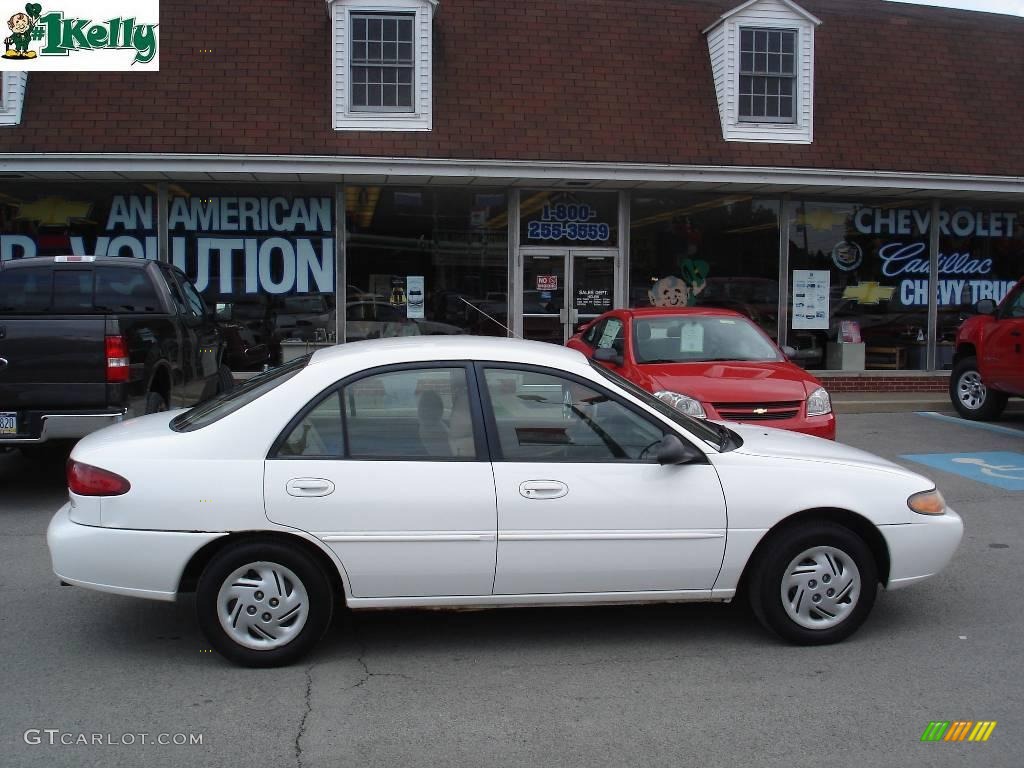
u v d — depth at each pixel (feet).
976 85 49.37
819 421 25.11
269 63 42.83
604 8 46.98
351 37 42.78
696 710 13.58
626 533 15.14
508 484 14.89
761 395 25.26
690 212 47.85
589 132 43.50
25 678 14.64
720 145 44.70
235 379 43.93
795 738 12.75
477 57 44.39
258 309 44.80
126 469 14.64
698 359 28.76
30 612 17.63
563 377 15.65
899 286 50.16
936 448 35.24
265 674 14.76
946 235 50.60
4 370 24.04
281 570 14.74
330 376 15.19
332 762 12.05
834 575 15.87
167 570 14.51
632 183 44.78
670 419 16.05
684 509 15.26
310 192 44.73
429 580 14.85
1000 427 40.19
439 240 45.88
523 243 46.50
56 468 31.48
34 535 22.95
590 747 12.47
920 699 13.99
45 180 43.29
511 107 43.50
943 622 17.28
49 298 29.09
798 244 48.88
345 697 13.97
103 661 15.30
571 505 14.98
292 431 14.89
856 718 13.35
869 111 47.19
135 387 25.45
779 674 14.87
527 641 16.28
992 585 19.45
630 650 15.88
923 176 45.75
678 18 47.60
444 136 42.32
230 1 44.04
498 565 14.90
